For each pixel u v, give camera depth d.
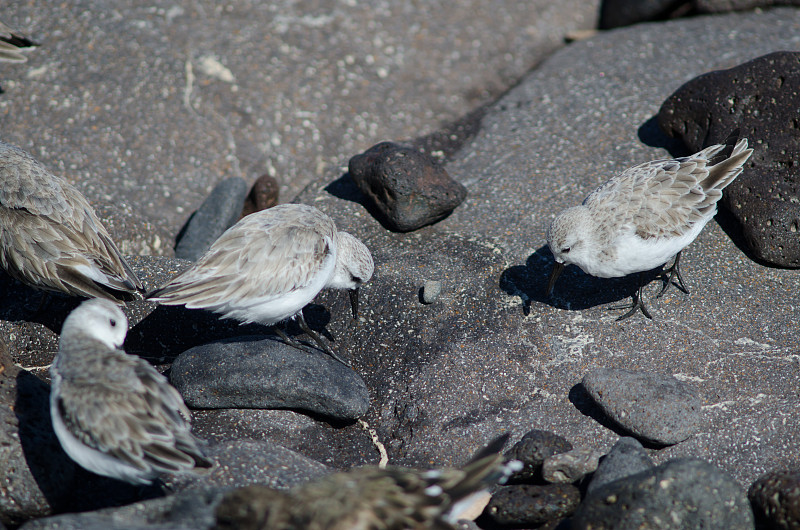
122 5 17.19
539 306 11.80
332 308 12.35
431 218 13.23
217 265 10.05
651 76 16.17
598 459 9.29
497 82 18.27
